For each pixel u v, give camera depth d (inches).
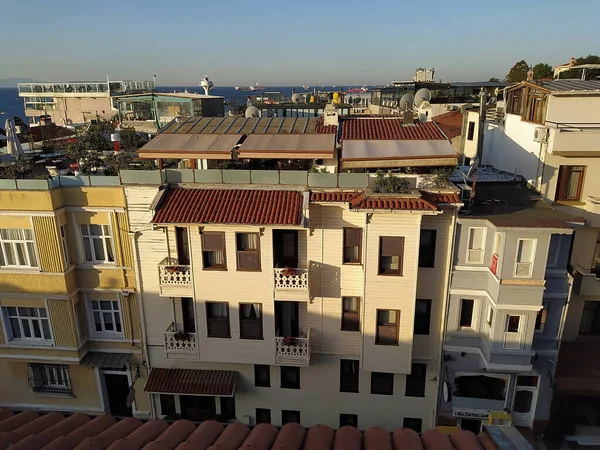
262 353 851.4
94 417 484.7
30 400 951.6
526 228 709.9
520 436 387.9
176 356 872.3
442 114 1667.1
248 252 797.9
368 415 908.6
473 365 849.5
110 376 943.0
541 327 826.2
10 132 988.6
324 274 824.3
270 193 791.1
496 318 775.7
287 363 847.7
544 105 909.8
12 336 895.7
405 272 784.3
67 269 838.5
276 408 923.4
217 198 788.0
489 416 850.1
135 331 895.1
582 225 762.2
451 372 858.8
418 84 2078.0
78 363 886.4
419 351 859.4
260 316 838.5
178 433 427.8
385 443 401.7
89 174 885.2
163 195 793.6
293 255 828.0
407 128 947.3
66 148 1096.8
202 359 869.2
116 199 811.4
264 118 1011.9
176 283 823.7
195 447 392.8
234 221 739.4
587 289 851.4
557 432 878.4
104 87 2930.6
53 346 878.4
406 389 888.3
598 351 890.7
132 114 2054.6
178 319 873.5
